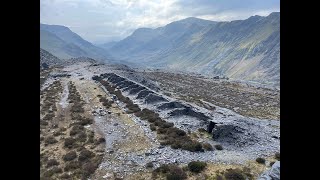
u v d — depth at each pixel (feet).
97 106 185.78
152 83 316.81
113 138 124.36
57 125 143.23
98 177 87.97
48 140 119.65
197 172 90.38
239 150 111.45
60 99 212.64
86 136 126.41
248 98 312.29
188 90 330.13
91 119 153.99
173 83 388.98
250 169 93.30
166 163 97.81
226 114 172.65
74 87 264.52
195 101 224.74
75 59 643.04
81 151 108.37
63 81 310.45
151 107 172.86
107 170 92.89
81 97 217.97
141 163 98.32
